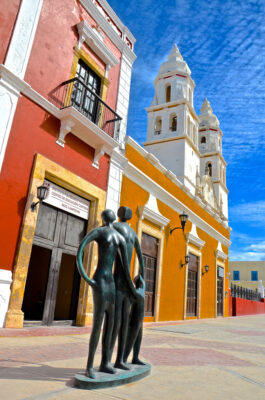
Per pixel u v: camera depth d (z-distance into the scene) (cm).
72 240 788
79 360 351
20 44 672
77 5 877
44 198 655
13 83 640
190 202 1560
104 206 880
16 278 595
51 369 296
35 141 687
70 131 771
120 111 1023
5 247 594
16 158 638
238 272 5169
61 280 1067
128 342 307
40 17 742
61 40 801
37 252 1185
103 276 271
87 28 868
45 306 684
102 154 867
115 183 941
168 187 1319
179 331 837
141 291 310
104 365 273
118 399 220
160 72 2406
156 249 1195
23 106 668
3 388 224
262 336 848
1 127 608
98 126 880
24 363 314
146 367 310
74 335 585
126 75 1088
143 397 232
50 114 734
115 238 287
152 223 1166
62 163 754
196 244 1603
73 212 789
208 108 3231
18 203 629
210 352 505
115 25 1080
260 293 3512
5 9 655
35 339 492
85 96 882
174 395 245
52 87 754
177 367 363
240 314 2516
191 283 1537
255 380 324
